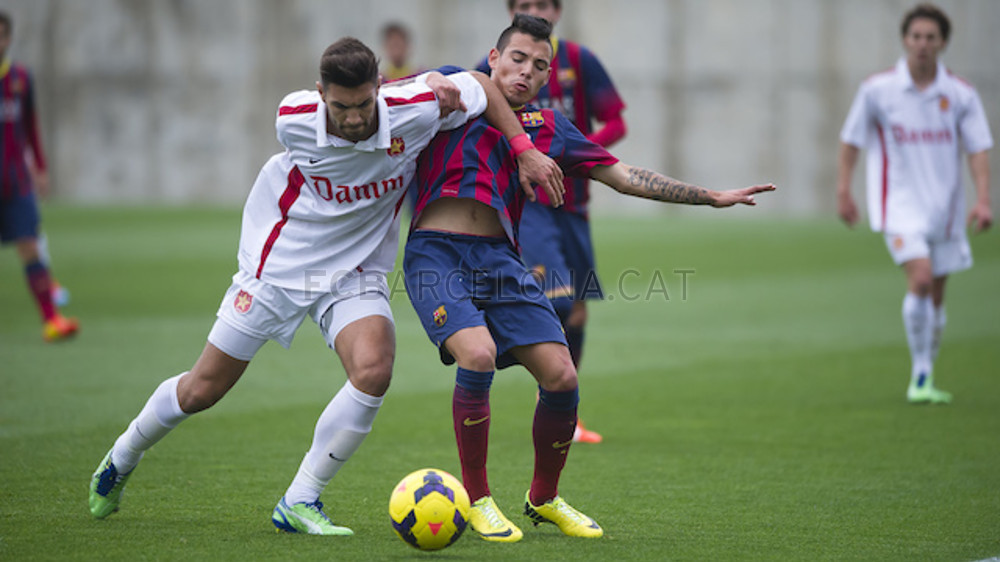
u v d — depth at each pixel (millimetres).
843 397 26188
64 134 93250
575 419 14469
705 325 38188
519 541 14148
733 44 83625
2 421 21922
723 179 84812
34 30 92500
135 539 13773
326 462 14281
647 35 84438
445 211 14672
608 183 15172
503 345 14500
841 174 27469
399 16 86875
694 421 23438
